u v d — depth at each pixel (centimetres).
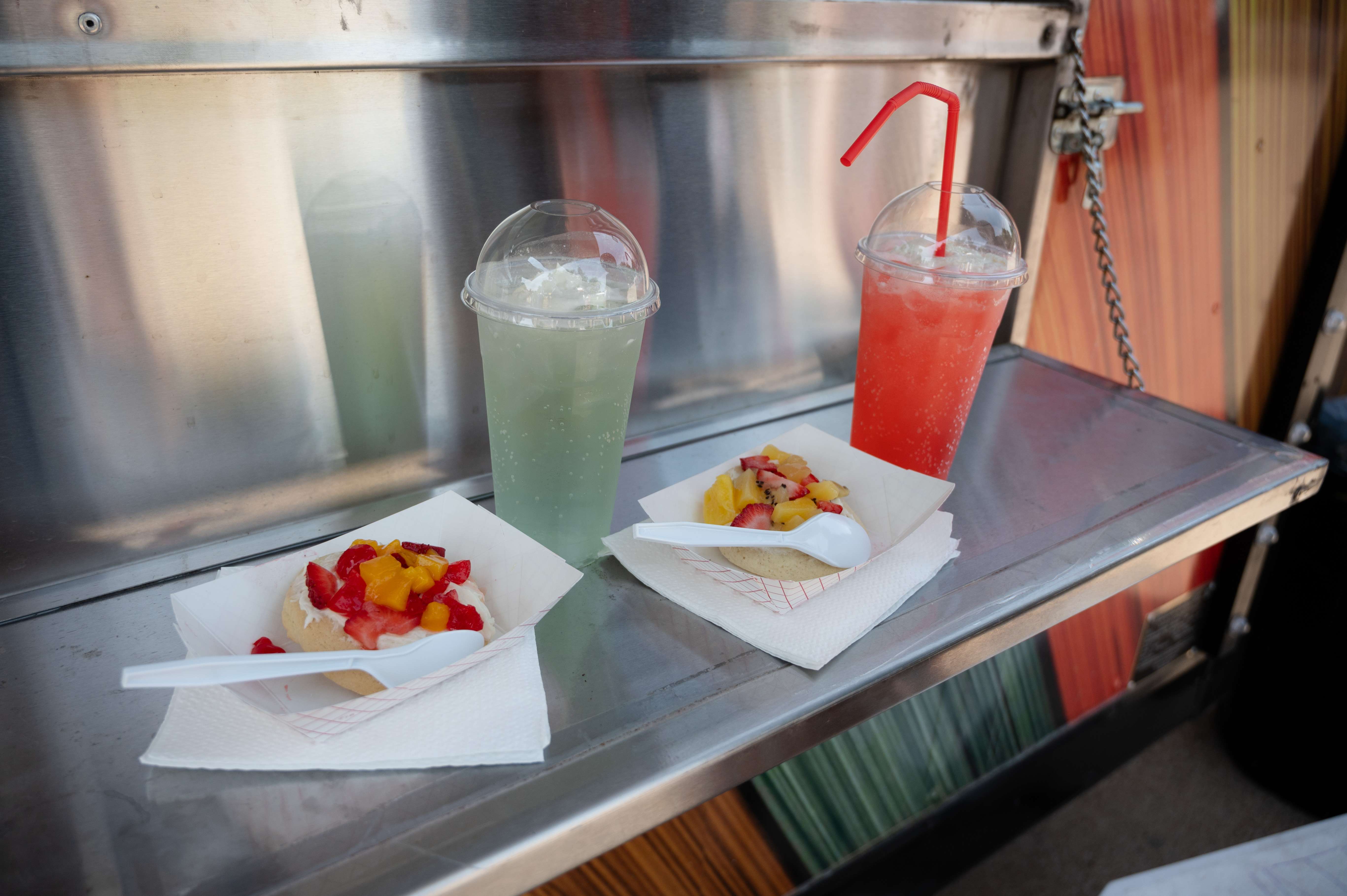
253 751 69
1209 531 113
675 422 133
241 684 70
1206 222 192
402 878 62
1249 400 227
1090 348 186
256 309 96
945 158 101
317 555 84
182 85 84
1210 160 186
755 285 132
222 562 98
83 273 86
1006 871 193
